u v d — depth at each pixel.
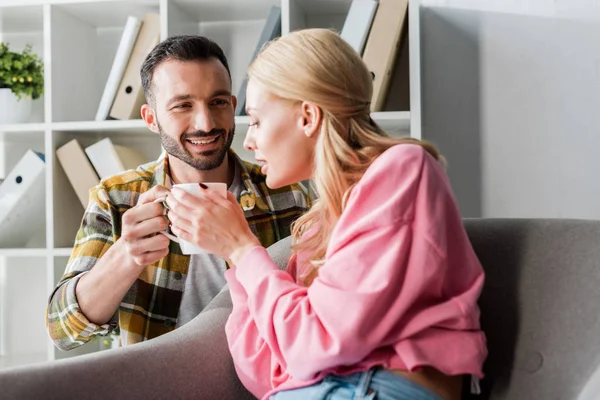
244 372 1.13
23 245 2.55
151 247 1.31
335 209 1.08
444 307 0.97
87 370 1.01
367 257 0.95
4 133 2.43
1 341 2.64
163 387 1.08
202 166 1.60
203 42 1.61
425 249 0.95
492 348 1.07
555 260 1.06
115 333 1.93
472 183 2.37
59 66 2.36
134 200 1.62
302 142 1.09
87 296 1.43
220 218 1.14
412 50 2.14
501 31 2.34
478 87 2.36
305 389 0.99
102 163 2.30
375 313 0.93
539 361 1.01
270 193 1.73
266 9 2.36
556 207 2.31
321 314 0.95
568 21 2.29
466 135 2.37
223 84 1.59
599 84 2.26
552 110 2.30
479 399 1.06
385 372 0.96
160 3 2.25
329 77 1.06
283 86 1.07
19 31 2.65
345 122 1.08
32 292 2.62
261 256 1.09
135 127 2.26
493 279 1.11
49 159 2.30
